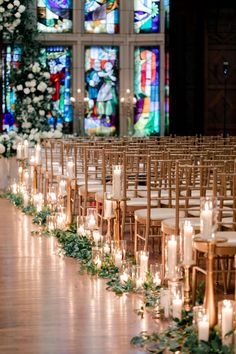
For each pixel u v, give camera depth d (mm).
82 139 18531
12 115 25375
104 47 28078
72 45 27797
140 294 8344
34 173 15594
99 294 8398
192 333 6512
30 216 14336
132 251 11000
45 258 10391
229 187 10922
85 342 6727
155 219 9586
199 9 23344
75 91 27766
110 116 28062
